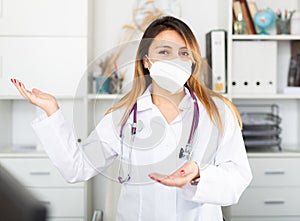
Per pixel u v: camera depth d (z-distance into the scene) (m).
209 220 1.26
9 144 2.96
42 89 2.67
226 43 2.80
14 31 2.66
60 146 1.19
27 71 2.67
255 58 2.84
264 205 2.75
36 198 0.23
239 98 2.88
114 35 2.98
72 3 2.66
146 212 1.12
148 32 0.92
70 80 2.67
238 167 1.19
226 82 2.81
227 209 2.78
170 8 2.95
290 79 2.99
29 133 3.03
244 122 2.87
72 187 2.64
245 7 2.86
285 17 2.90
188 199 1.13
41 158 2.63
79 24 2.66
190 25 3.01
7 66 2.66
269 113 3.07
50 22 2.66
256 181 2.74
